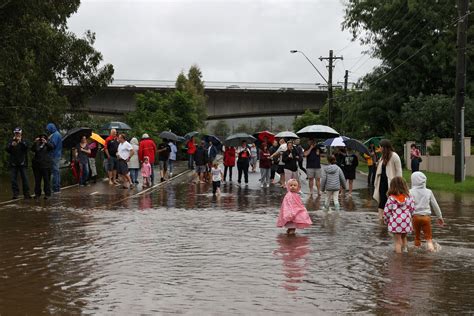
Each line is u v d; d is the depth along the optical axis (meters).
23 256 9.80
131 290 7.60
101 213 15.52
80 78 46.25
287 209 12.26
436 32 48.88
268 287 7.75
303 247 10.70
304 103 82.44
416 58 48.88
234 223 13.85
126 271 8.70
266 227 13.23
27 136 36.88
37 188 19.28
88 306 6.86
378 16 50.62
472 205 18.47
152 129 50.88
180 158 60.47
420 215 10.54
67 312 6.61
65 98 42.50
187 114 61.59
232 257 9.76
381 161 13.67
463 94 26.53
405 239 10.50
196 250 10.37
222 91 81.69
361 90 54.19
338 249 10.52
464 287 7.75
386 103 50.31
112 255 9.89
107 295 7.35
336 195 16.22
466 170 31.23
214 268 8.91
